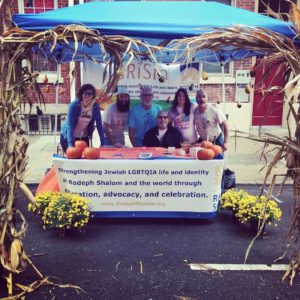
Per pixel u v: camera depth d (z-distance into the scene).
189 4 5.68
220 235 4.80
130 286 3.56
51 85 10.26
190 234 4.83
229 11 5.46
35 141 9.84
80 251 4.30
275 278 3.72
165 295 3.42
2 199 3.15
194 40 3.13
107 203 5.01
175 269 3.90
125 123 6.44
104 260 4.09
